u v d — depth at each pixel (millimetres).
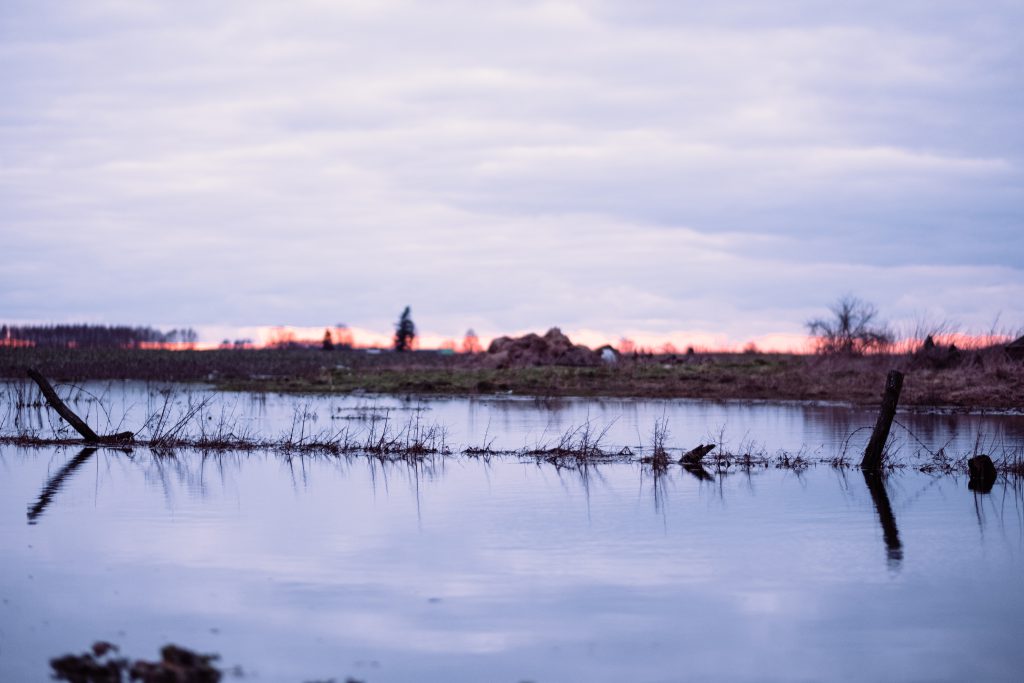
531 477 20766
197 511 16250
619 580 11922
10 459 23562
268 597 11102
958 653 9633
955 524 15422
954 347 50906
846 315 58875
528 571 12320
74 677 8609
